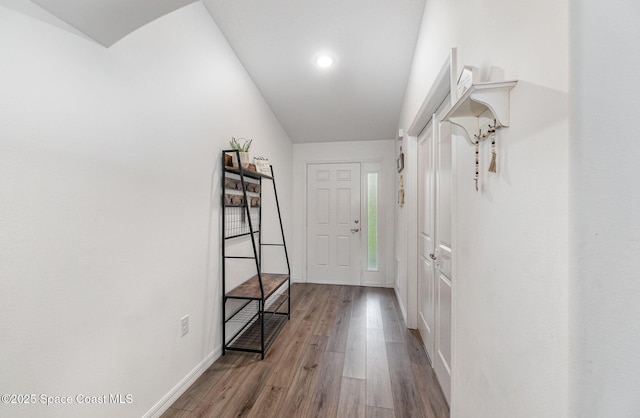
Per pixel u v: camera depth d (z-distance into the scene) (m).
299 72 2.65
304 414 1.50
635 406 0.43
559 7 0.58
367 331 2.52
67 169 1.05
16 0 0.90
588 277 0.51
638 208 0.42
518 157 0.75
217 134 2.10
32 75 0.94
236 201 2.33
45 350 0.98
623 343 0.44
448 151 1.61
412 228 2.59
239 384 1.76
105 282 1.20
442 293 1.72
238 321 2.39
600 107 0.48
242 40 2.26
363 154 4.05
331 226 4.16
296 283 4.16
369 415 1.50
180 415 1.50
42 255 0.97
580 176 0.52
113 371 1.24
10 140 0.89
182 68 1.71
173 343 1.61
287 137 3.93
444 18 1.43
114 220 1.25
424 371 1.90
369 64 2.53
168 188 1.58
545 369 0.64
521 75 0.73
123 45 1.29
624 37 0.43
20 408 0.92
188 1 1.10
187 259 1.74
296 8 1.99
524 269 0.73
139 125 1.38
